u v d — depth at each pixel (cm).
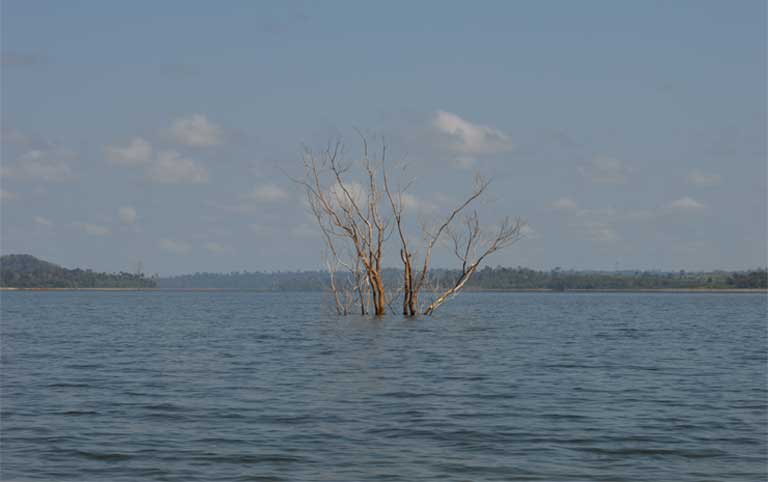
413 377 2953
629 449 1772
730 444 1820
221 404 2320
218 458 1680
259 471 1584
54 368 3262
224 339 4984
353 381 2836
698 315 9262
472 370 3183
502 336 5159
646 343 4691
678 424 2044
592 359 3656
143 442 1820
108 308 12006
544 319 7906
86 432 1925
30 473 1569
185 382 2805
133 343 4678
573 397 2477
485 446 1795
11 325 6881
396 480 1527
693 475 1567
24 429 1958
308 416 2131
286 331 5722
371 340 4738
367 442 1828
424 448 1773
